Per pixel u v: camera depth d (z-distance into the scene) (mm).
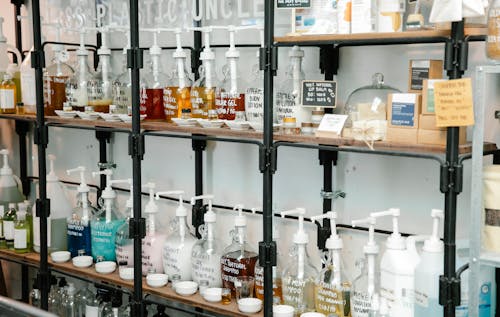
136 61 2486
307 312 2266
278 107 2275
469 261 1826
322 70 2387
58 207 3045
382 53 2287
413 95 1922
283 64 2553
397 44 2172
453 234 1806
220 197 2799
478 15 1699
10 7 3564
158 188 3021
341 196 2426
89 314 2924
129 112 2713
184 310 2533
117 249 2762
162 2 2904
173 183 2959
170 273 2609
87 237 2936
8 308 1214
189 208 2900
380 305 2008
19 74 3215
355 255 2416
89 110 2803
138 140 2520
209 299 2414
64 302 3002
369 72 2324
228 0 2689
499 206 1797
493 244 1813
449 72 1771
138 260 2564
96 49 3164
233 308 2354
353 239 2418
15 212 3201
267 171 2174
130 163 3109
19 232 3076
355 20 1984
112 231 2838
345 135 2070
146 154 3055
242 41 2656
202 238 2570
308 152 2510
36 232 3055
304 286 2275
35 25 2791
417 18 1891
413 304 2004
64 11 3322
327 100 2143
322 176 2477
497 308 2023
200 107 2477
